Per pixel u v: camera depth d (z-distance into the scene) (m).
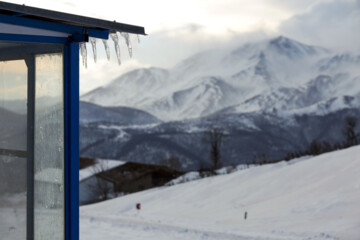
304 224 13.39
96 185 42.19
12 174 5.04
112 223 11.79
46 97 5.03
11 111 5.00
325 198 16.64
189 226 11.84
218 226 13.20
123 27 4.92
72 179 5.02
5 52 4.94
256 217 16.16
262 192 20.89
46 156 5.04
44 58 5.01
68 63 5.00
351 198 15.85
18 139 5.01
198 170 34.03
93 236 10.18
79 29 4.98
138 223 11.72
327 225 12.78
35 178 5.03
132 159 162.62
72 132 5.00
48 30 4.82
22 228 5.04
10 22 4.56
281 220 14.66
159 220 13.67
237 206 19.50
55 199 5.05
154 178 42.19
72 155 5.02
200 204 21.80
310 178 20.33
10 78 4.98
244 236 10.22
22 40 4.68
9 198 5.05
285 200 18.28
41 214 5.05
